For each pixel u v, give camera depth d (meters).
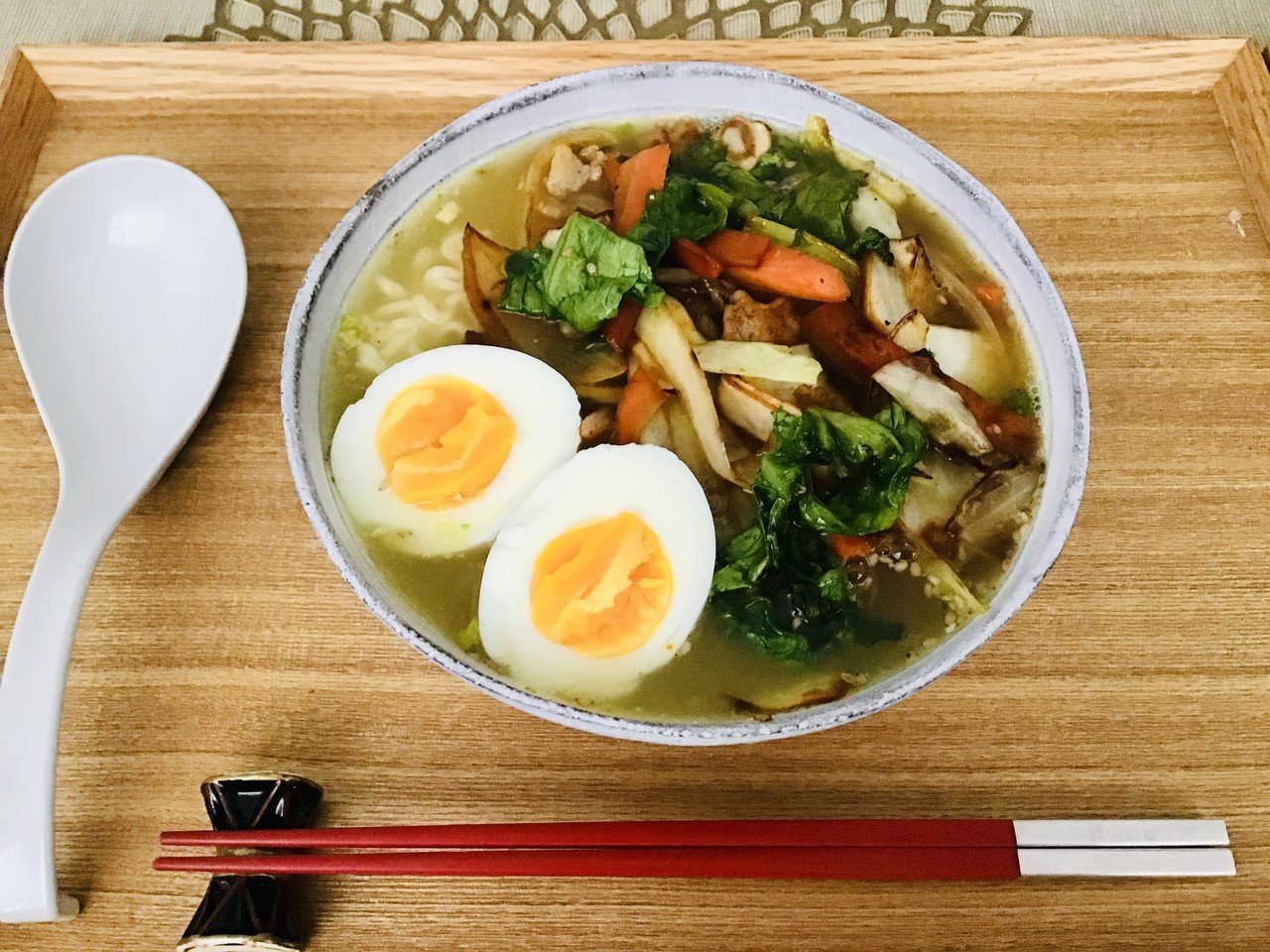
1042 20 0.34
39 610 0.23
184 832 0.21
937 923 0.22
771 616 0.23
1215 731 0.23
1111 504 0.26
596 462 0.23
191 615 0.24
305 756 0.23
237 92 0.30
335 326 0.25
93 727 0.23
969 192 0.26
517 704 0.20
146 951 0.21
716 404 0.25
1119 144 0.30
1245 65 0.30
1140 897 0.22
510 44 0.30
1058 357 0.24
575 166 0.27
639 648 0.22
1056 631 0.24
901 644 0.23
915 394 0.24
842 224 0.27
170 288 0.27
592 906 0.22
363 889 0.22
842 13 0.35
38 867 0.21
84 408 0.25
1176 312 0.28
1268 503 0.26
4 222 0.28
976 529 0.24
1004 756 0.23
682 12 0.35
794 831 0.21
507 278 0.26
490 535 0.24
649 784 0.23
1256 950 0.22
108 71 0.30
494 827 0.21
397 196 0.26
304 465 0.22
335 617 0.24
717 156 0.28
